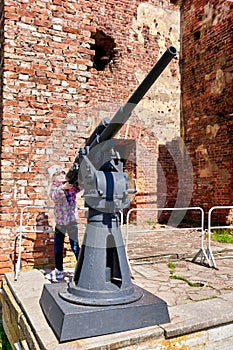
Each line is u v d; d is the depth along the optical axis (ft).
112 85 28.58
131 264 14.69
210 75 28.84
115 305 6.98
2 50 12.46
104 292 7.23
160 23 31.68
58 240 10.85
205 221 27.76
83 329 6.51
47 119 12.61
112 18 28.81
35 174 12.32
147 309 7.18
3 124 11.94
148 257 15.39
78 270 8.05
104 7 28.40
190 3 31.78
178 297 10.21
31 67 12.46
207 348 7.58
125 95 29.04
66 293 7.54
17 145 12.12
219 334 7.77
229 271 13.70
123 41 29.32
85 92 13.37
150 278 12.49
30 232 12.00
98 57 29.76
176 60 32.45
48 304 7.58
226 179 26.08
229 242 20.38
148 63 30.55
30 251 12.16
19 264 11.25
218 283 11.87
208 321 7.53
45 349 6.16
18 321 8.30
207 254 15.29
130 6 29.86
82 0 13.56
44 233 12.41
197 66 30.50
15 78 12.21
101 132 8.03
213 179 27.37
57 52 12.95
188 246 18.70
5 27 12.10
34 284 10.33
